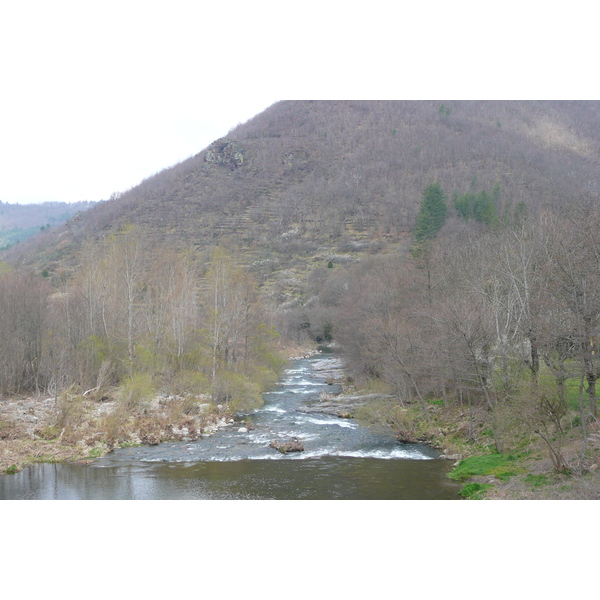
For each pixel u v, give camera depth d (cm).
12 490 2656
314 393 5788
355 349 5869
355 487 2684
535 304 3161
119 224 18062
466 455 3222
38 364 5016
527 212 9038
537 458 2805
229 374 4931
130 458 3294
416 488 2652
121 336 5441
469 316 3497
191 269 6706
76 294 5747
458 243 6256
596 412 2909
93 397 4700
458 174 19875
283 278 14500
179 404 4434
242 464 3156
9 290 5284
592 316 2655
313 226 18150
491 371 3603
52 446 3425
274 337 7056
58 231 19338
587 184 14025
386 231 16525
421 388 4572
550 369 2914
